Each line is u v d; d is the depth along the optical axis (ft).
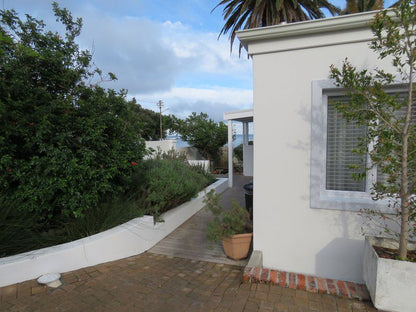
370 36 9.68
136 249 14.33
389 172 8.04
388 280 7.95
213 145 50.62
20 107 12.26
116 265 12.62
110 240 12.94
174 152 35.06
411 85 7.73
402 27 7.97
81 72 14.97
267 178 11.41
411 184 8.22
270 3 39.24
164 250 14.89
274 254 11.47
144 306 8.92
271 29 10.51
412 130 7.82
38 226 13.11
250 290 9.71
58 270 11.16
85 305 8.96
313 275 10.93
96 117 13.83
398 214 8.70
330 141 11.09
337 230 10.49
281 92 11.02
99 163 13.89
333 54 10.22
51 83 14.02
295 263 11.18
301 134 10.84
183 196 19.85
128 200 16.53
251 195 18.16
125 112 16.12
